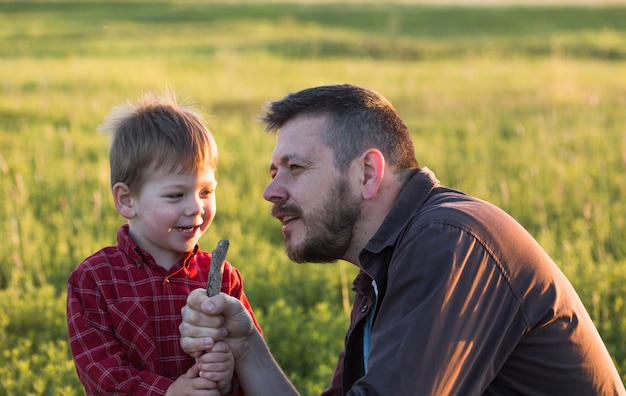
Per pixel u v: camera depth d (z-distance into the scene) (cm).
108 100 1694
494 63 2488
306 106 314
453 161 1179
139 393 308
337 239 314
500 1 5991
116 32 3644
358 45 3064
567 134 1311
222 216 916
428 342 269
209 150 337
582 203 945
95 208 816
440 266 275
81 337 314
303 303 665
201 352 306
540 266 290
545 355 290
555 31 3466
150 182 327
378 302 299
